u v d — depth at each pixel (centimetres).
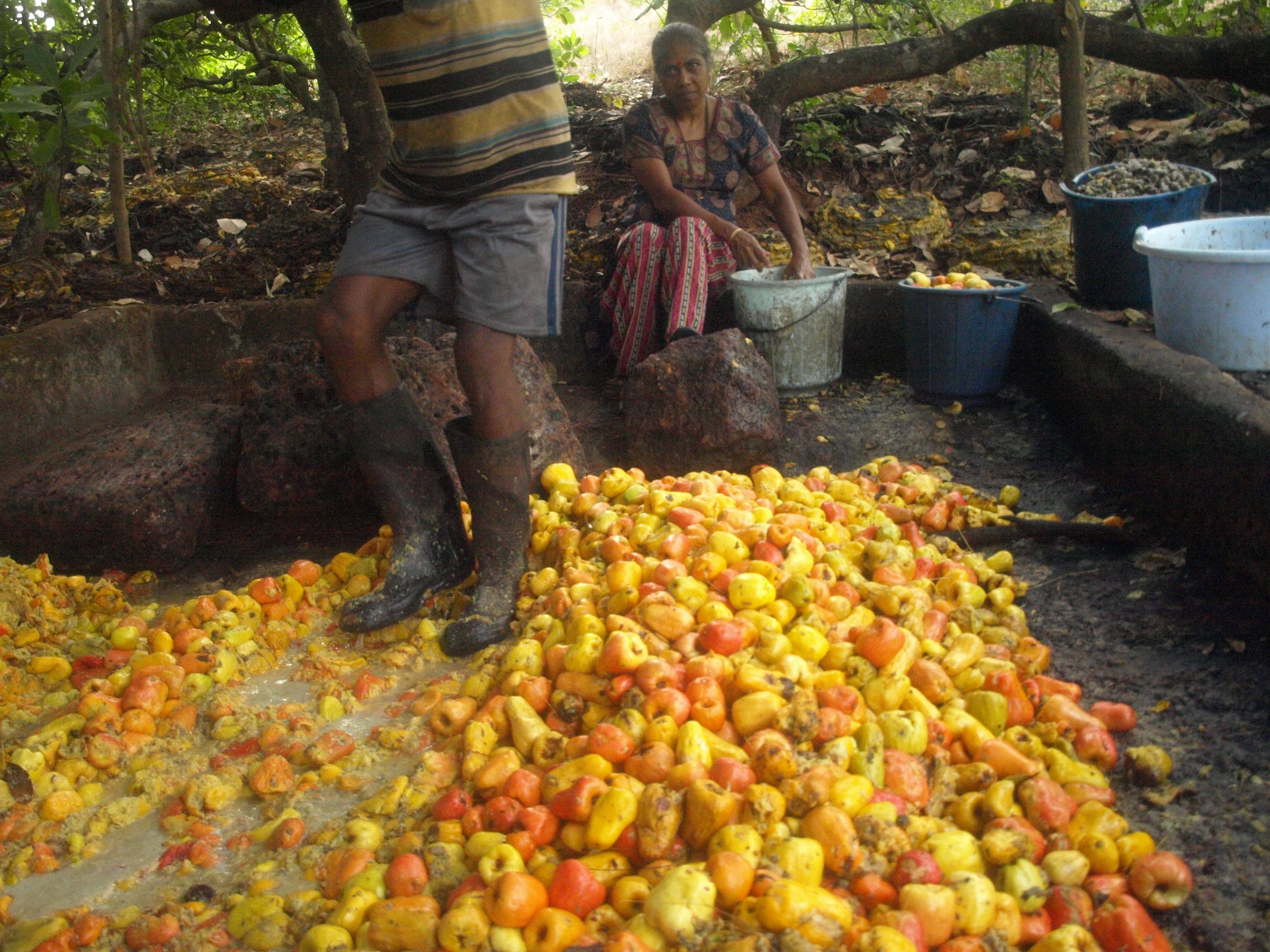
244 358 459
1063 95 540
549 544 345
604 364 533
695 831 214
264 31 677
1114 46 557
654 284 473
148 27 552
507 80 276
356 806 250
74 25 554
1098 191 461
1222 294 362
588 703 261
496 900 200
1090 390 407
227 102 908
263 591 332
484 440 300
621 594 285
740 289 473
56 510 370
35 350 458
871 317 527
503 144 279
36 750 266
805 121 637
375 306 295
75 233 621
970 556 335
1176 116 634
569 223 596
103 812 251
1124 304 460
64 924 215
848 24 763
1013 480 412
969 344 457
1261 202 546
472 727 255
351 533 400
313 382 399
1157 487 348
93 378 493
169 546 375
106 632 332
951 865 209
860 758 232
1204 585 306
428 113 278
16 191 701
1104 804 227
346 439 385
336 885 220
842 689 250
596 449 447
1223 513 305
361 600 314
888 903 203
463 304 289
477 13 271
